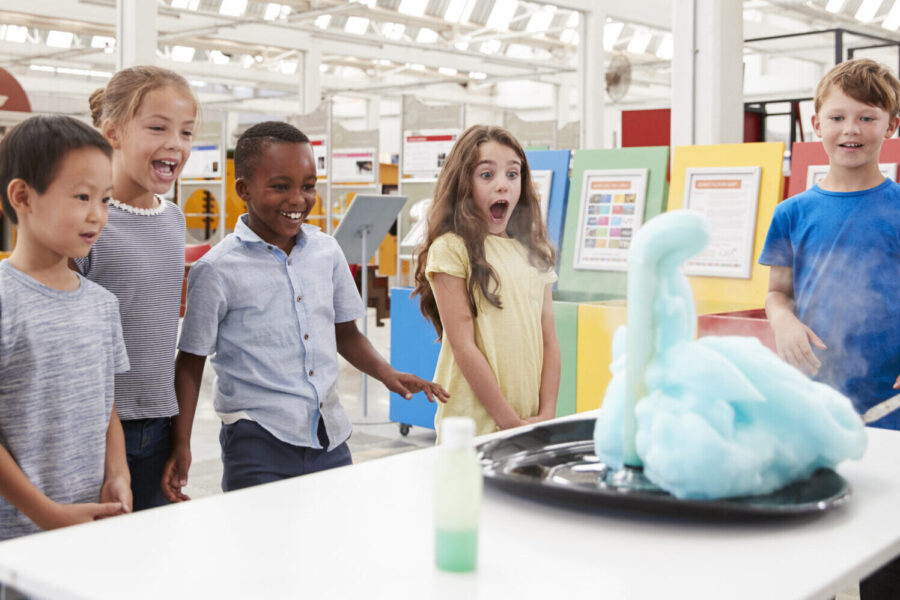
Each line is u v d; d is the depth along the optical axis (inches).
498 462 39.4
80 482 52.2
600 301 138.3
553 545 30.9
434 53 574.9
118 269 59.6
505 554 30.0
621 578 28.0
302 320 66.3
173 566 28.8
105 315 54.4
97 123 67.1
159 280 61.9
